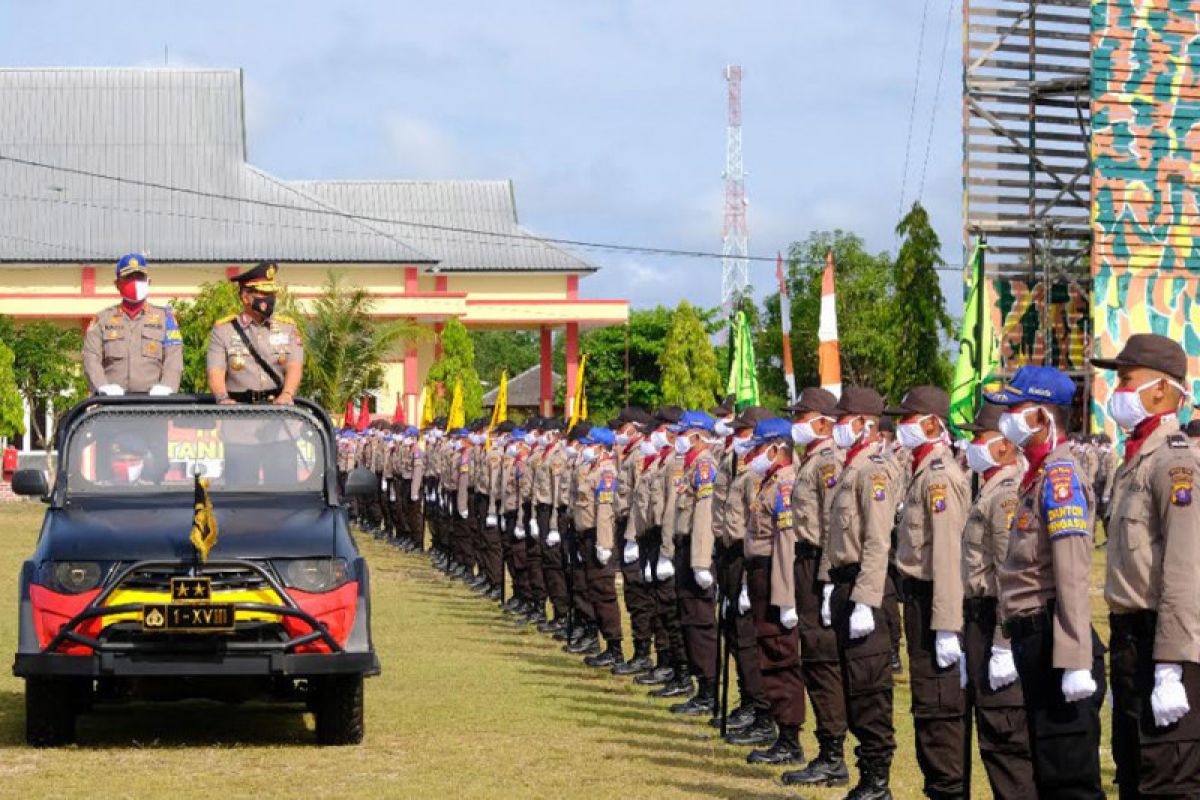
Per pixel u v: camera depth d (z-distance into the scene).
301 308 53.31
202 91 73.00
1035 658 9.20
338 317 51.72
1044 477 9.20
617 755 13.82
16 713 15.21
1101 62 46.00
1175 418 8.82
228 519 13.50
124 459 14.45
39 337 59.38
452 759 13.38
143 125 72.06
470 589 30.09
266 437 14.66
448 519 32.53
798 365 77.88
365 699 16.77
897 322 53.50
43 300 65.69
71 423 14.50
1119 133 46.19
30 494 13.72
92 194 70.25
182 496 14.28
